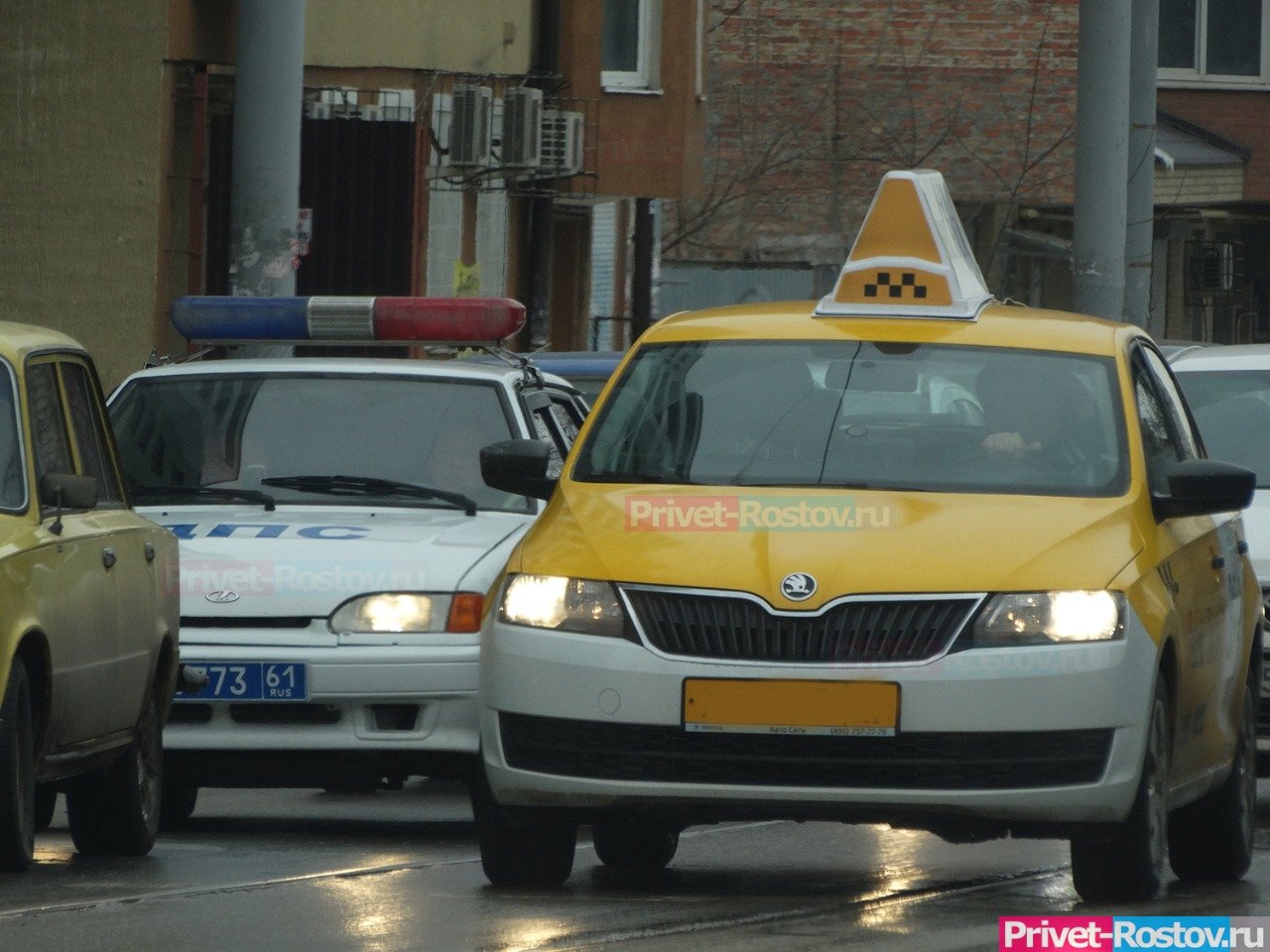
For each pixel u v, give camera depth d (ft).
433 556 117.08
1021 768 85.76
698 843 113.80
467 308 131.85
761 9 388.37
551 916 85.56
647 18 309.42
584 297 339.77
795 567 87.04
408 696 114.62
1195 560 97.66
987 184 391.24
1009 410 97.66
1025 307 108.68
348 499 126.82
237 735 115.14
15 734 94.22
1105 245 237.25
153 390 131.95
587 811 89.30
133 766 107.24
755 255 388.78
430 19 260.42
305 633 115.44
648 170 307.58
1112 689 86.22
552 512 95.04
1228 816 101.35
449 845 113.80
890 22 389.60
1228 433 150.30
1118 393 98.84
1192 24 445.78
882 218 103.96
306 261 251.39
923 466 95.30
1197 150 431.02
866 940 80.33
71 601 98.63
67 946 79.15
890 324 102.53
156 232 226.17
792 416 98.12
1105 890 90.33
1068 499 93.30
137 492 127.24
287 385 131.75
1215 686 98.89
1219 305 433.07
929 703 85.25
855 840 114.73
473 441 128.98
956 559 87.40
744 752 86.22
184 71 229.25
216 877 98.84
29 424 99.25
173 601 112.68
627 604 87.61
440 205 267.59
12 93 226.79
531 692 87.97
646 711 86.48
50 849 111.86
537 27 280.31
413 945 79.25
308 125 251.39
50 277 226.58
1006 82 390.63
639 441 98.27
